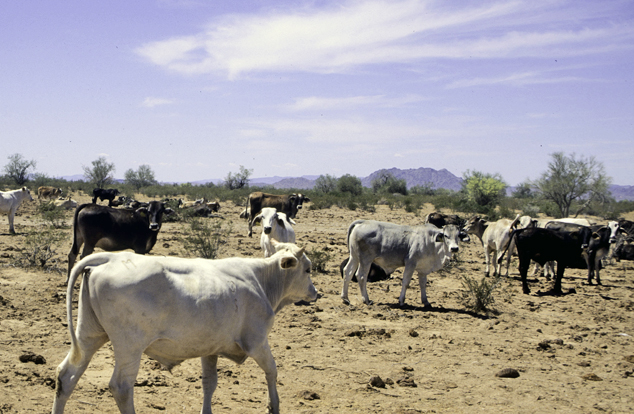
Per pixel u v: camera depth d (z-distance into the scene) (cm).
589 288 1572
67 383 452
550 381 741
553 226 1809
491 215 3928
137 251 1272
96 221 1204
